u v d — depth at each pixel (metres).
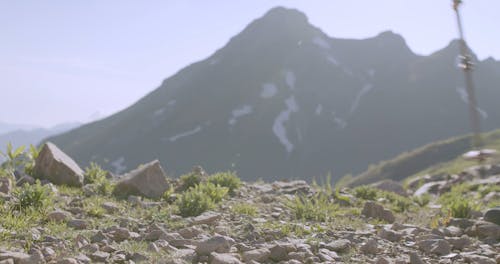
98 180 11.55
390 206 13.56
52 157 11.42
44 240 6.61
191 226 8.33
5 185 9.20
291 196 13.08
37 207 8.25
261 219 9.42
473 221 9.78
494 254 7.39
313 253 7.06
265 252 6.61
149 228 7.81
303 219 9.60
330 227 9.30
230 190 13.08
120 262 5.94
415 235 8.82
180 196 10.11
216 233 7.84
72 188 10.98
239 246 6.98
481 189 17.27
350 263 6.68
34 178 11.34
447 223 10.02
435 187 20.42
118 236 7.17
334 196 13.61
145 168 11.20
